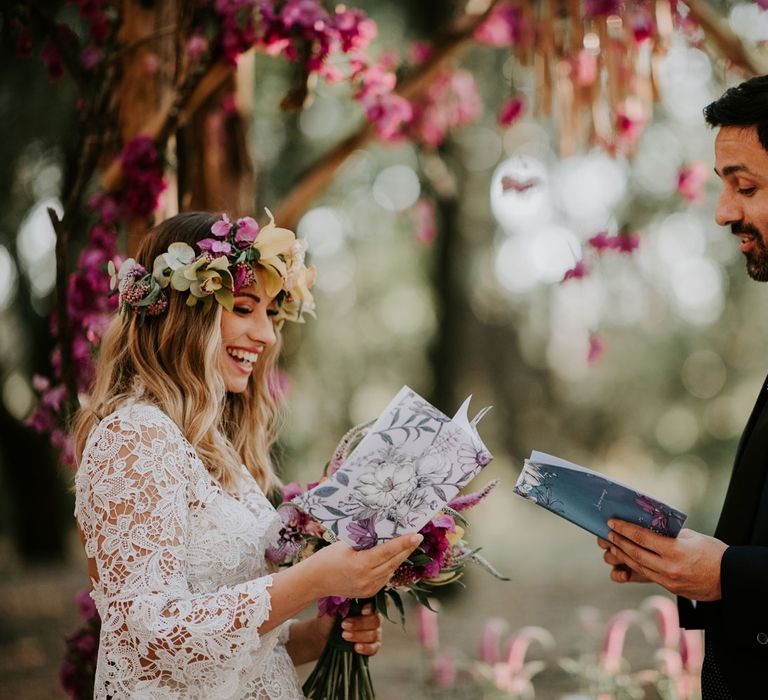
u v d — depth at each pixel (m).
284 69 7.67
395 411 2.02
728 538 2.21
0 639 7.13
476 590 9.02
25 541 11.12
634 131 3.98
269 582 2.01
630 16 3.71
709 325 15.12
